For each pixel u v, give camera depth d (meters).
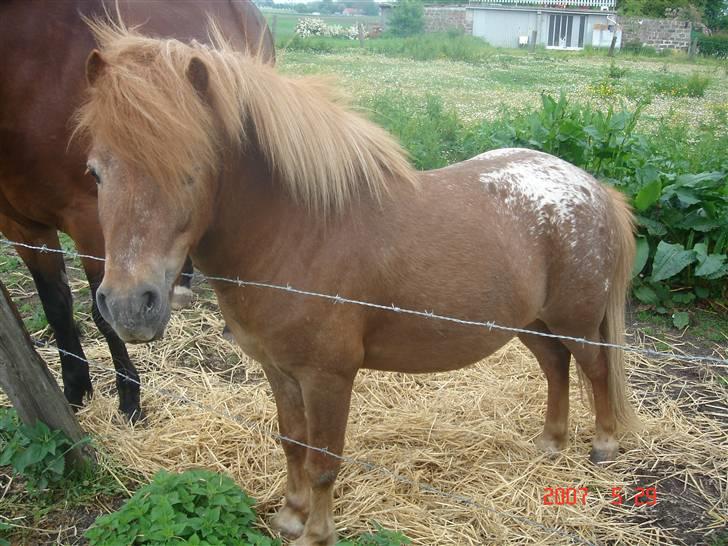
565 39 32.91
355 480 2.91
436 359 2.53
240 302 2.24
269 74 2.14
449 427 3.32
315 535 2.50
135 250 1.79
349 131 2.26
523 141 5.64
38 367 2.72
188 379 3.77
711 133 6.25
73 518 2.70
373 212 2.28
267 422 3.35
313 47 22.00
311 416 2.35
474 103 11.84
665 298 4.68
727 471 3.06
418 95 12.38
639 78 17.47
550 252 2.63
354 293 2.23
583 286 2.71
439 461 3.06
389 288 2.30
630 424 3.12
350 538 2.60
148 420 3.38
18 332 2.64
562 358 3.06
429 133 6.75
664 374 3.89
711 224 4.63
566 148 5.32
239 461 3.00
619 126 5.38
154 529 2.30
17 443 2.75
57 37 2.94
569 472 3.04
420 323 2.39
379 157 2.35
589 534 2.66
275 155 2.08
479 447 3.18
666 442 3.24
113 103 1.74
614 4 33.56
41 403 2.74
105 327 3.19
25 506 2.75
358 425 3.33
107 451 3.09
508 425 3.37
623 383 3.04
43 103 2.93
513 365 3.93
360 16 48.59
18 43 2.89
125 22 3.18
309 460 2.40
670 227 4.80
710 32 30.36
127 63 1.83
